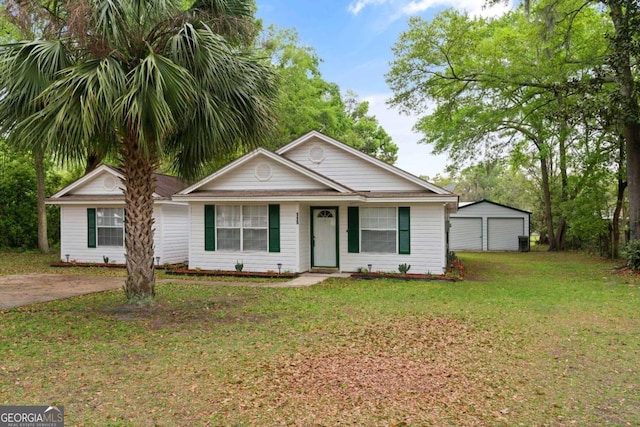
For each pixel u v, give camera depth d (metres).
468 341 6.61
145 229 8.86
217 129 8.16
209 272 14.41
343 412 4.21
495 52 17.06
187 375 5.14
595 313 8.52
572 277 14.30
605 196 20.81
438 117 20.36
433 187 14.21
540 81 16.78
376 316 8.23
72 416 4.08
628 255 14.62
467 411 4.24
